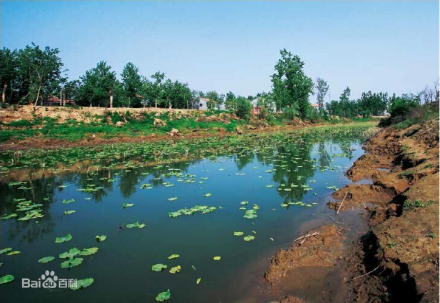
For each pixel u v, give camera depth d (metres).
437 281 4.96
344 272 6.70
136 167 18.84
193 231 9.27
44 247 8.41
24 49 34.69
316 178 15.61
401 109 37.19
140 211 11.16
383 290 5.59
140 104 49.62
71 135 29.88
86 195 13.24
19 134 27.72
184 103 57.16
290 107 61.28
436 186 9.46
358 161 18.27
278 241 8.46
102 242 8.63
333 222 9.61
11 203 12.25
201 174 17.16
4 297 6.14
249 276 6.76
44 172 17.56
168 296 5.97
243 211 10.90
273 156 22.89
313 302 5.78
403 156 16.27
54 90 38.66
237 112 50.88
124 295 6.16
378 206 10.27
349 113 80.06
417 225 7.12
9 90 37.09
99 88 40.00
